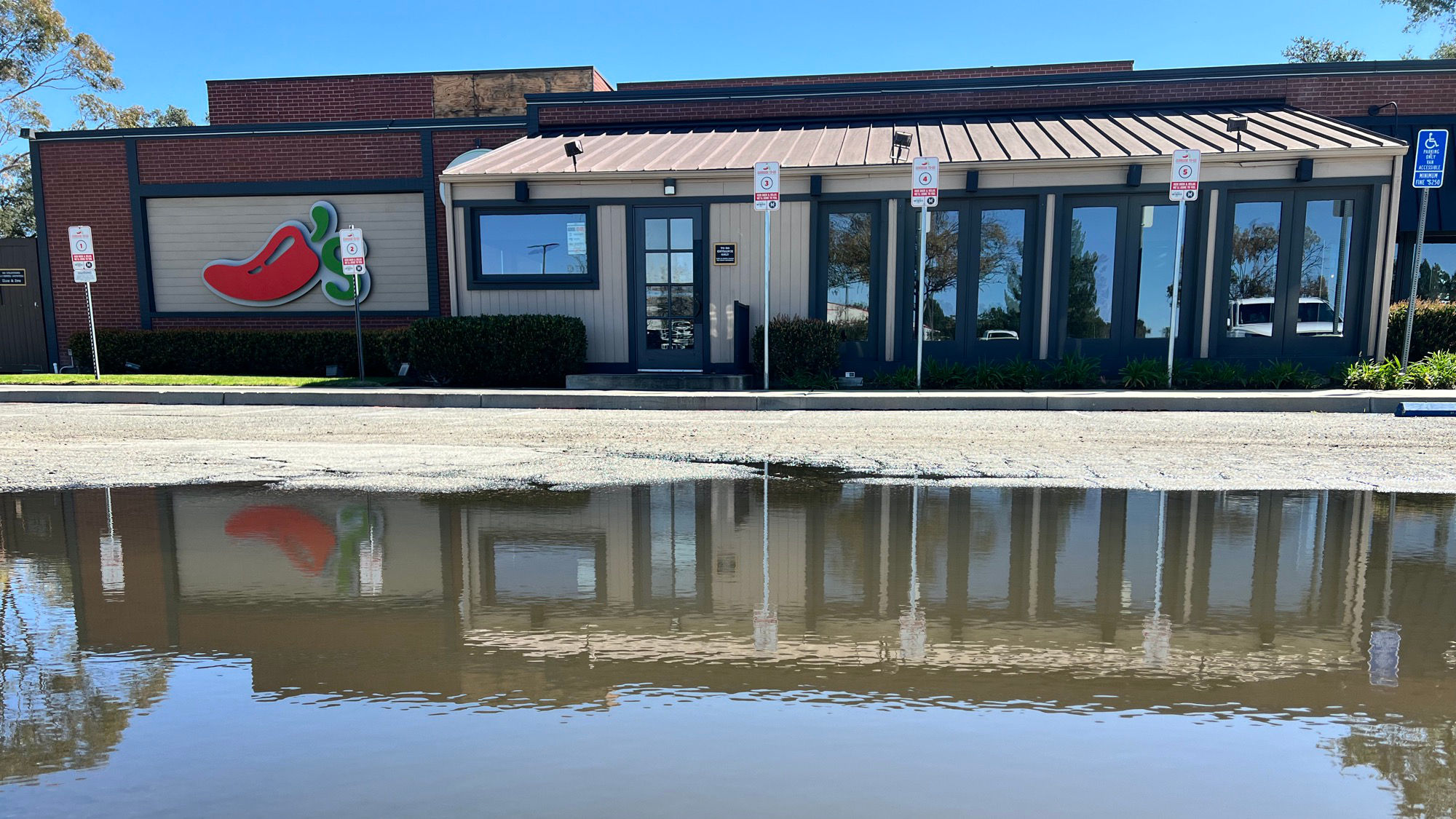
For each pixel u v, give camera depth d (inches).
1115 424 351.9
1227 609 131.0
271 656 114.0
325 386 519.2
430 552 165.8
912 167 468.1
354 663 111.2
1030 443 304.8
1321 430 325.4
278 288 678.5
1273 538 173.2
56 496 220.4
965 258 514.3
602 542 173.8
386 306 676.7
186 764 85.4
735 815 74.7
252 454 286.4
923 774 82.0
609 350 544.7
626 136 631.2
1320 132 496.4
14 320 704.4
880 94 641.6
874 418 383.2
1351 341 479.8
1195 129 535.2
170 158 677.3
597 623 125.8
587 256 538.6
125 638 121.0
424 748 88.0
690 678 105.9
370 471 255.0
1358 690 101.4
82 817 76.4
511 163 552.1
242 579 148.0
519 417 394.6
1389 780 81.6
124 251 688.4
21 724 94.9
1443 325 507.5
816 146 571.5
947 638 119.1
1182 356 499.8
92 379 543.5
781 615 129.0
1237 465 257.3
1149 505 205.3
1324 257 480.1
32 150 686.5
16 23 1075.9
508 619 127.7
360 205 672.4
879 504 208.2
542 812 75.4
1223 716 94.8
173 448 300.5
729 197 525.3
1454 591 139.2
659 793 78.6
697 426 359.3
